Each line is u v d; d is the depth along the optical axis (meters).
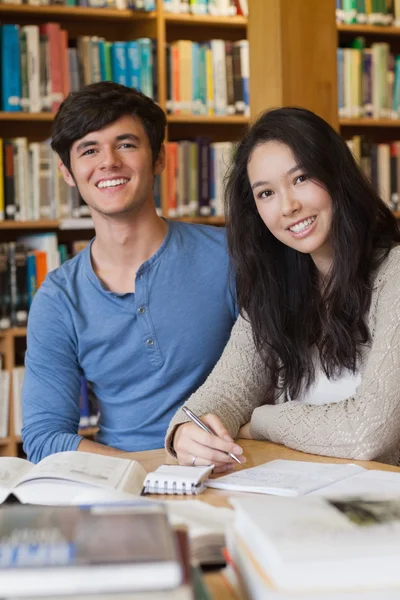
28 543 0.70
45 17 3.73
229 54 3.81
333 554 0.68
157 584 0.64
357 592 0.68
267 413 1.70
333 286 1.73
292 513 0.79
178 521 1.00
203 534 0.93
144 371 2.03
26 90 3.47
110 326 2.01
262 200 1.76
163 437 2.04
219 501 1.25
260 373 1.88
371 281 1.72
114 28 3.92
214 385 1.83
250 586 0.75
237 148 1.84
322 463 1.46
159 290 2.01
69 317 2.03
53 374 2.04
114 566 0.64
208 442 1.49
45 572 0.63
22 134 3.80
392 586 0.68
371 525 0.75
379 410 1.53
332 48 3.07
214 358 2.07
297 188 1.71
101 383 2.07
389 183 4.11
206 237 2.11
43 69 3.49
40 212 3.50
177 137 4.07
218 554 0.94
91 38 3.55
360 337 1.73
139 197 1.96
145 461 1.60
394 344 1.59
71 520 0.78
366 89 4.07
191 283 2.04
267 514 0.79
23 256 3.46
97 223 2.01
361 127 4.38
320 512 0.80
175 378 2.04
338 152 1.72
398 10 4.14
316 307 1.82
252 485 1.31
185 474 1.33
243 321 1.92
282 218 1.73
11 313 3.46
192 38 4.09
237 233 1.87
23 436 2.03
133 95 1.99
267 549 0.71
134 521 0.77
